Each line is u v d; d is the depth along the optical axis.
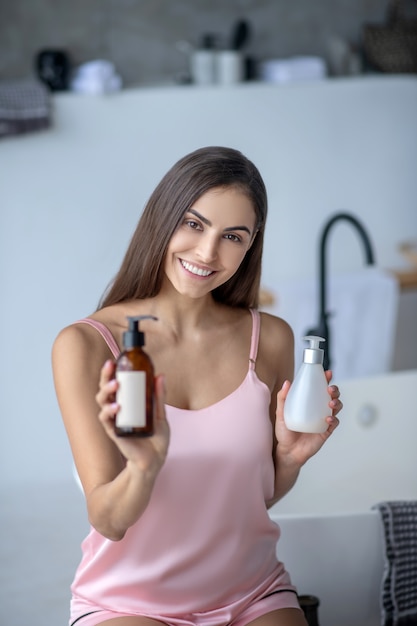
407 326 4.49
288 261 4.22
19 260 3.82
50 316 3.91
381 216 4.32
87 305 3.95
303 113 4.10
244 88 4.00
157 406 1.52
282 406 1.88
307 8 4.32
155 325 1.91
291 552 2.26
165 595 1.82
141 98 3.85
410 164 4.32
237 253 1.81
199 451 1.81
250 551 1.88
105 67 3.82
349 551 2.29
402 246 4.25
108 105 3.81
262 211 1.86
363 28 4.27
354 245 4.30
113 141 3.85
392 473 3.23
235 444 1.83
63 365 1.79
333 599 2.30
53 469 4.03
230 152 1.82
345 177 4.23
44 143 3.76
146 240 1.87
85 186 3.85
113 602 1.81
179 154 3.96
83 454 1.74
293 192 4.16
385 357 3.96
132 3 4.06
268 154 4.09
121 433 1.50
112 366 1.50
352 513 2.28
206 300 1.96
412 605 2.31
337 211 4.26
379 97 4.21
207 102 3.95
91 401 1.77
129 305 1.93
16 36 3.95
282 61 4.15
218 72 4.01
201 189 1.76
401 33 4.25
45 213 3.82
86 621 1.80
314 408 1.83
